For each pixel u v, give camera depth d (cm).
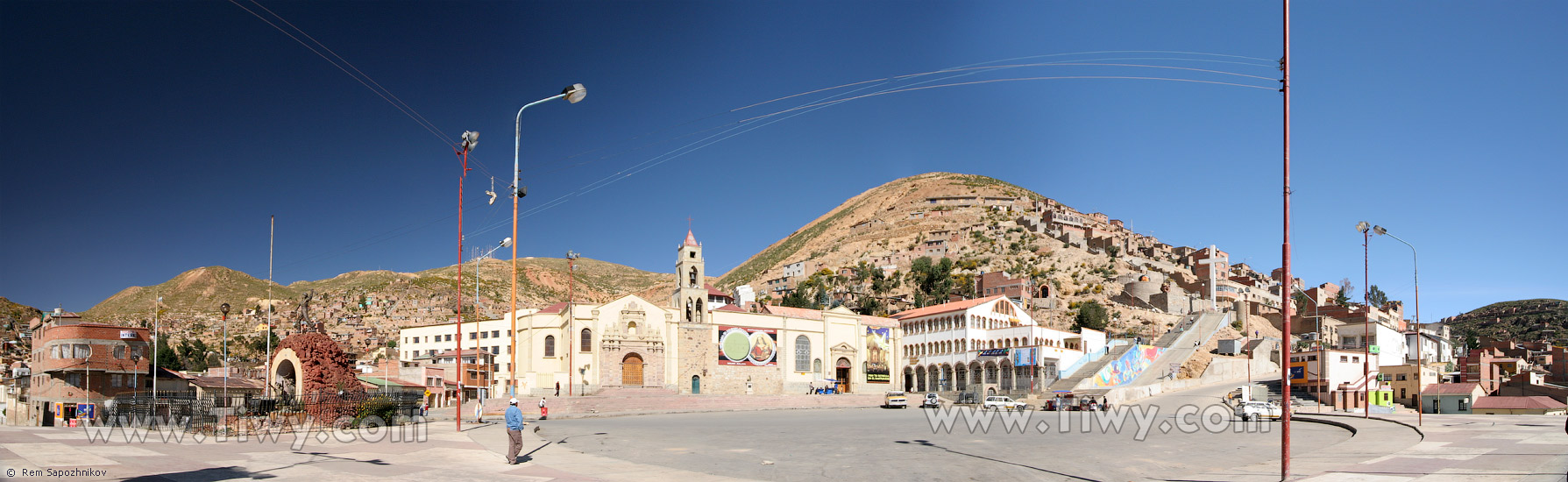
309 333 5428
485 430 4475
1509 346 14588
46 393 7588
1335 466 2923
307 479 2356
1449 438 3831
